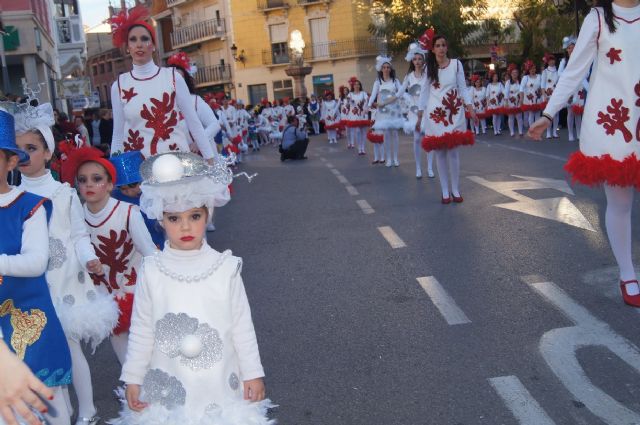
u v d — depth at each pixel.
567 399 4.36
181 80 7.09
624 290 5.90
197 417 3.17
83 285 4.30
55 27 37.69
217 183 3.33
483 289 6.59
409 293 6.65
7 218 3.50
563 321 5.62
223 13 54.31
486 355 5.09
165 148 7.09
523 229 8.82
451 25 40.94
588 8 11.77
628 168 5.45
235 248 9.34
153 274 3.36
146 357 3.37
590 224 8.77
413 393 4.59
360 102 22.02
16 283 3.57
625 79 5.53
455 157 11.02
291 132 22.39
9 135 3.40
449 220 9.81
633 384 4.50
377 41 49.75
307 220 10.90
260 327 6.07
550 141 20.36
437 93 10.99
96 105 30.45
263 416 3.23
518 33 48.19
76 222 4.30
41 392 2.13
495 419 4.18
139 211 4.96
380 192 13.04
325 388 4.78
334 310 6.36
